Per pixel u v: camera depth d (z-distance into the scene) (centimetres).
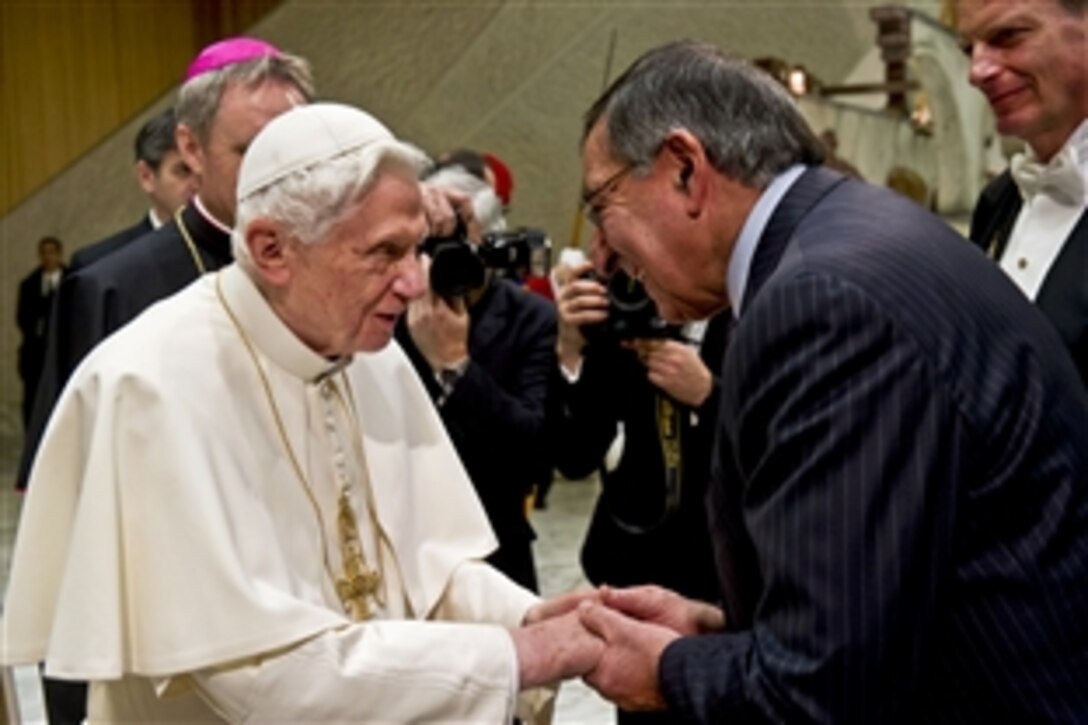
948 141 1132
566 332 262
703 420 242
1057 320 201
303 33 1215
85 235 1202
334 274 160
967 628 127
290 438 173
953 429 125
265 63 232
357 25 1209
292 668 155
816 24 1168
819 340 126
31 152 1182
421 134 1220
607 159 148
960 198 1137
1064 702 126
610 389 254
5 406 1172
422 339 254
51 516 169
